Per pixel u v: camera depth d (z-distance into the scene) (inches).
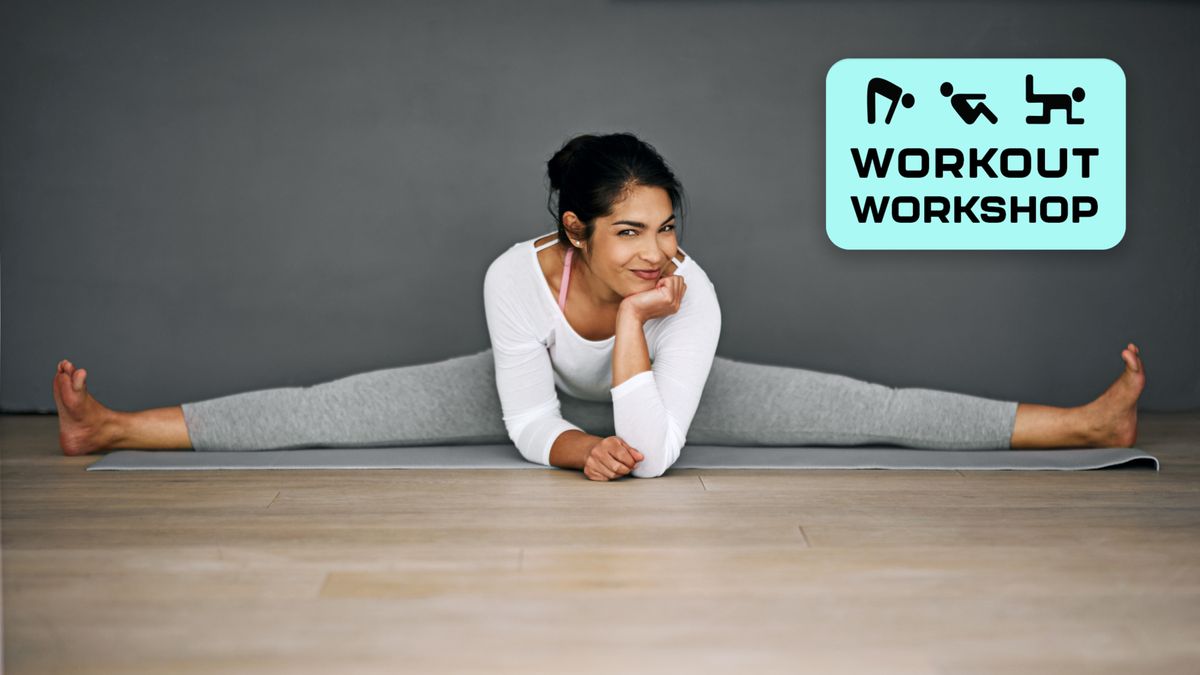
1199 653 58.7
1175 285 153.3
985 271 152.3
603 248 95.4
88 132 146.3
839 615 64.2
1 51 144.8
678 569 72.9
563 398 116.3
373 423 117.0
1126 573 72.6
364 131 147.9
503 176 148.8
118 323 148.3
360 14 146.9
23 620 63.5
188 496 94.5
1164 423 141.4
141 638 60.7
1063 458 111.0
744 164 149.9
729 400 118.1
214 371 149.4
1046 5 149.9
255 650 58.9
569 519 86.2
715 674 55.9
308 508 90.0
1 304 146.7
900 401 117.6
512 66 147.8
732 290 151.5
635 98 148.7
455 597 67.2
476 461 109.5
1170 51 151.0
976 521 86.3
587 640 60.3
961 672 56.2
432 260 149.6
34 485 99.2
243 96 146.9
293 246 148.7
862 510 89.7
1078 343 153.4
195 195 147.5
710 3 148.3
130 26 145.5
